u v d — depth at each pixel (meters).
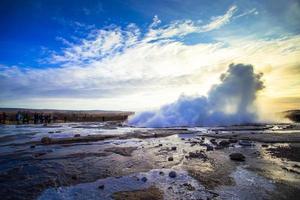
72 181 7.78
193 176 8.18
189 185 7.23
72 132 23.62
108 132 23.52
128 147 14.23
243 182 7.48
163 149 13.52
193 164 9.88
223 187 7.03
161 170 9.03
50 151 13.16
